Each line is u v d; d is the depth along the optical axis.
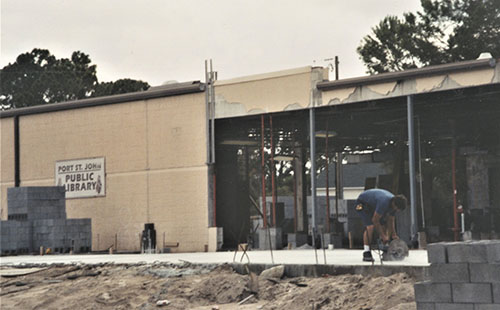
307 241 31.66
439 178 52.81
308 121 33.62
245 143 35.00
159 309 16.36
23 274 21.31
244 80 32.06
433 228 35.25
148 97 34.78
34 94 76.31
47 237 32.62
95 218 36.41
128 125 35.56
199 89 33.03
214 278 17.25
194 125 33.47
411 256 18.06
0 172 39.72
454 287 10.80
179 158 33.88
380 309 13.06
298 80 30.64
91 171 36.66
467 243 10.82
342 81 29.38
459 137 37.09
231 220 34.56
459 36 48.94
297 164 38.28
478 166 38.94
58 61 79.25
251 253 24.38
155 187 34.56
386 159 41.78
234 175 35.19
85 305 17.33
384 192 16.66
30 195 33.16
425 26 51.31
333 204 38.25
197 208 33.25
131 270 19.91
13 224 32.31
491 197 38.72
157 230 34.31
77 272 20.84
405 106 29.84
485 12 48.41
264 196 31.75
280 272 16.88
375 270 15.12
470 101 29.41
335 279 15.44
